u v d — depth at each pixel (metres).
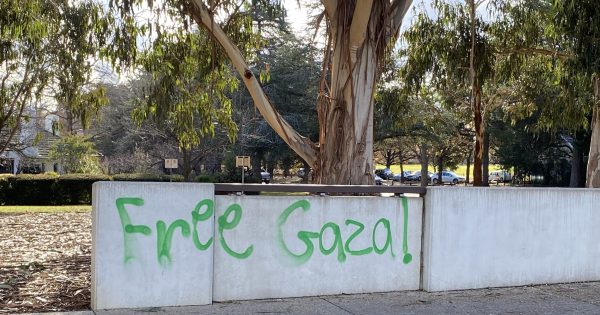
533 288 8.23
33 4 13.78
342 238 7.39
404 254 7.74
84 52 16.86
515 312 6.83
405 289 7.74
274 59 40.94
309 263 7.23
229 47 11.30
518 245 8.35
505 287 8.22
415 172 74.56
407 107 21.73
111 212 6.30
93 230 6.32
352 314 6.50
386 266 7.63
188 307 6.55
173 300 6.55
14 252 11.16
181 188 6.58
